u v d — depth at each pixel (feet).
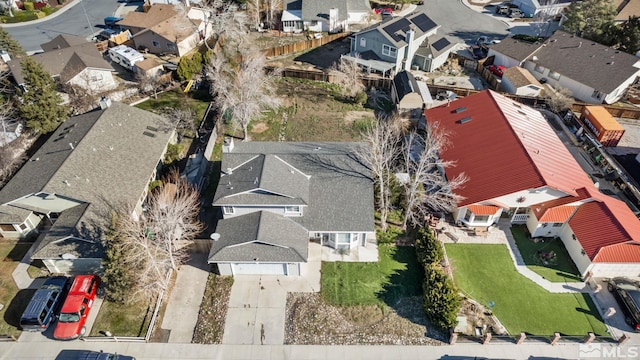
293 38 235.20
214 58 177.99
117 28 236.22
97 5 264.72
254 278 109.70
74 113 160.25
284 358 94.07
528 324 100.89
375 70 202.90
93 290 103.60
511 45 209.77
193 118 167.53
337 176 119.34
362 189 117.08
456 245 119.14
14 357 93.30
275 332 98.68
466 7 281.74
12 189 117.80
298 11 244.22
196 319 101.35
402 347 96.22
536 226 118.62
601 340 97.19
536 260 115.75
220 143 155.94
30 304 97.60
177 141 155.43
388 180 119.03
